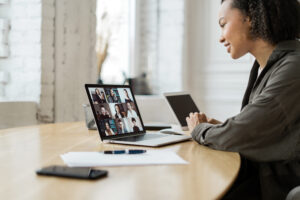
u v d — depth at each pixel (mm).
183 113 1816
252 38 1477
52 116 2570
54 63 2570
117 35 3729
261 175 1245
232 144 1229
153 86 3916
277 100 1216
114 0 3678
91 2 2871
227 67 3875
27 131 1695
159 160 1022
